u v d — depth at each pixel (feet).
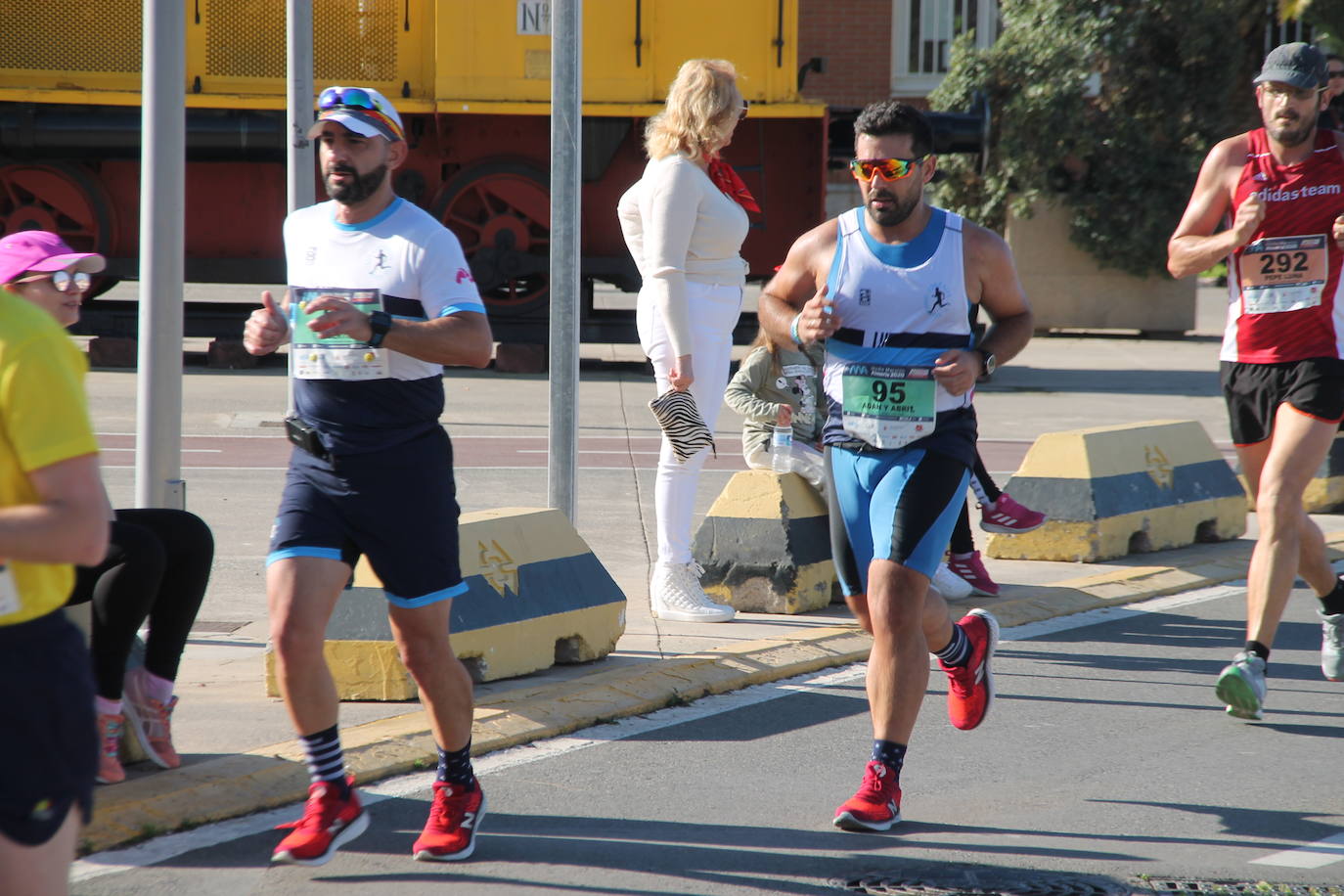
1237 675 57.57
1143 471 91.61
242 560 85.56
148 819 46.11
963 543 77.56
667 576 72.79
